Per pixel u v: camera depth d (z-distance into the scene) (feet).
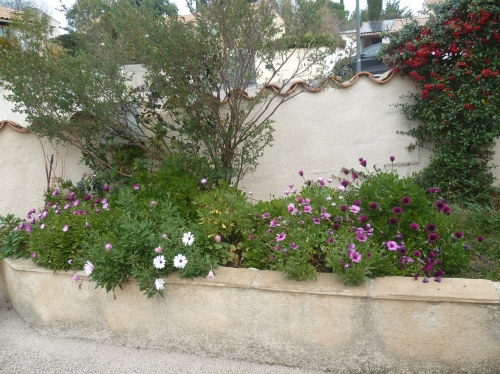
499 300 9.12
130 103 14.80
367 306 9.81
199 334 11.20
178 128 16.30
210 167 14.97
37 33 15.55
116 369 11.03
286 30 14.57
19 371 11.19
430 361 9.73
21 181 16.57
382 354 9.95
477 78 15.55
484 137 15.89
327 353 10.30
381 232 11.06
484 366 9.46
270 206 12.75
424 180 16.97
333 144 17.75
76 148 16.44
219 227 11.95
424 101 16.76
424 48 15.92
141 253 11.32
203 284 10.82
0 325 13.34
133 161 16.07
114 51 14.14
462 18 15.64
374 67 47.78
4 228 14.58
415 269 10.46
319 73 15.85
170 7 13.51
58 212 13.60
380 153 17.75
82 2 16.12
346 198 12.53
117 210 13.19
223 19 13.03
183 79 13.85
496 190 17.01
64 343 12.26
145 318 11.59
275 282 10.45
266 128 16.58
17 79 13.26
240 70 14.21
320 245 10.91
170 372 10.77
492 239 12.89
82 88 13.29
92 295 11.94
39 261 12.45
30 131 16.15
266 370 10.57
